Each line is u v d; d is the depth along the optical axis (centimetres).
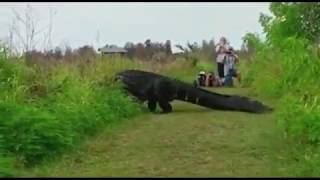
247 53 2705
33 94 1138
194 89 1509
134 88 1508
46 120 927
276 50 1934
